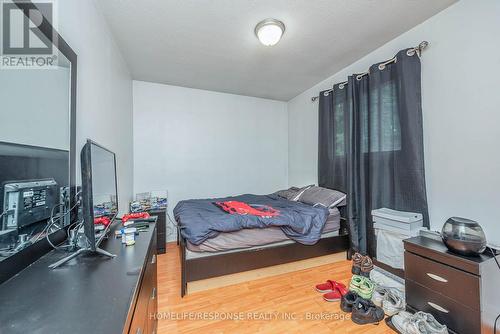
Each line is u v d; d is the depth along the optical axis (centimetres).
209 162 364
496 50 148
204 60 259
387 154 217
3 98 75
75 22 128
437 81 181
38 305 62
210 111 365
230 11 175
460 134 167
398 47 213
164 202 307
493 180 150
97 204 112
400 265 183
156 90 332
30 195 87
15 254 78
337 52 242
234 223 188
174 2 166
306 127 364
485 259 124
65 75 112
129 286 73
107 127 188
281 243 213
